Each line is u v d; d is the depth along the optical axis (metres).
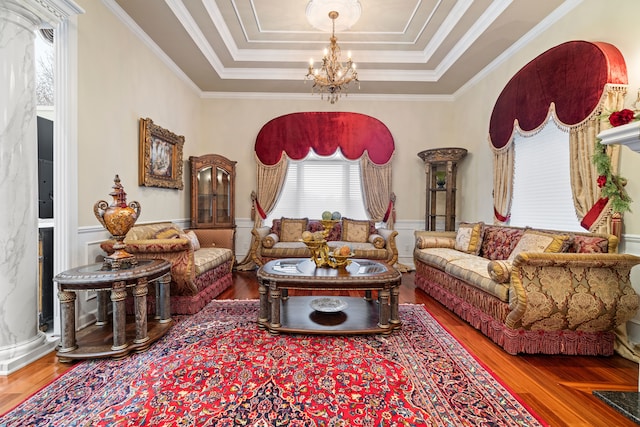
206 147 5.32
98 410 1.56
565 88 2.74
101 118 2.81
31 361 2.04
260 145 5.23
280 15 3.53
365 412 1.56
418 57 4.36
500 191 3.83
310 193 5.42
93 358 2.06
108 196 2.92
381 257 4.43
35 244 2.13
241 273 4.85
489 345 2.38
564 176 3.00
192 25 3.49
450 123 5.31
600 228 2.49
